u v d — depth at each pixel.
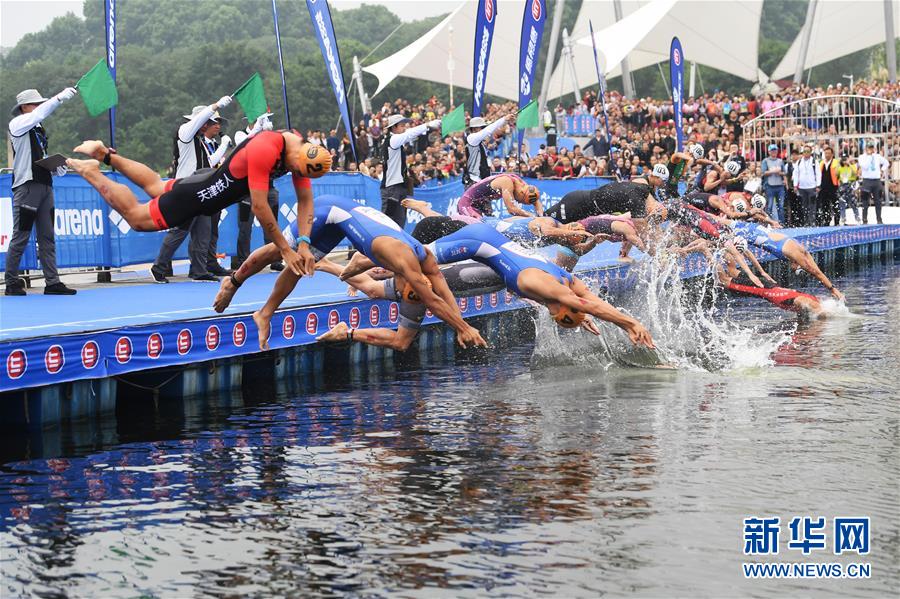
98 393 9.44
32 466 7.70
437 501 6.75
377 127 25.95
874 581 5.50
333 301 11.87
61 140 59.72
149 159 59.12
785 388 10.02
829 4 42.38
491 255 10.18
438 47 32.88
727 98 32.78
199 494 6.98
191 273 14.31
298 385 10.89
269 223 8.09
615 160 25.11
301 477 7.33
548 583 5.48
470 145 16.92
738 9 37.19
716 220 15.63
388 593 5.40
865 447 7.81
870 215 29.91
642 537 6.07
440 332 13.66
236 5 92.75
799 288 19.31
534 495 6.82
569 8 69.94
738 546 5.93
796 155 26.55
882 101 29.70
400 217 15.61
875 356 11.70
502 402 9.70
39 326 9.36
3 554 5.96
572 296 9.96
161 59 65.56
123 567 5.76
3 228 13.13
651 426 8.57
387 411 9.43
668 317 13.73
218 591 5.45
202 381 10.44
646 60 42.03
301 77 57.09
